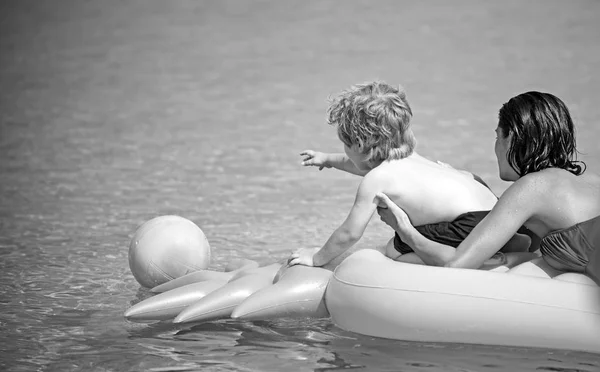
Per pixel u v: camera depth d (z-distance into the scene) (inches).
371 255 454.0
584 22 1647.4
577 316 401.4
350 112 466.3
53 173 863.1
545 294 406.6
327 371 396.8
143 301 472.4
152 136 1029.8
